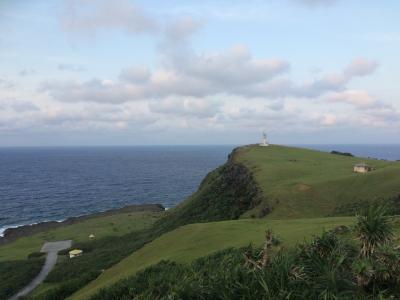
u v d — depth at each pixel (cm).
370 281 1379
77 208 13675
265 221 4081
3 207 13500
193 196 10500
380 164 9044
